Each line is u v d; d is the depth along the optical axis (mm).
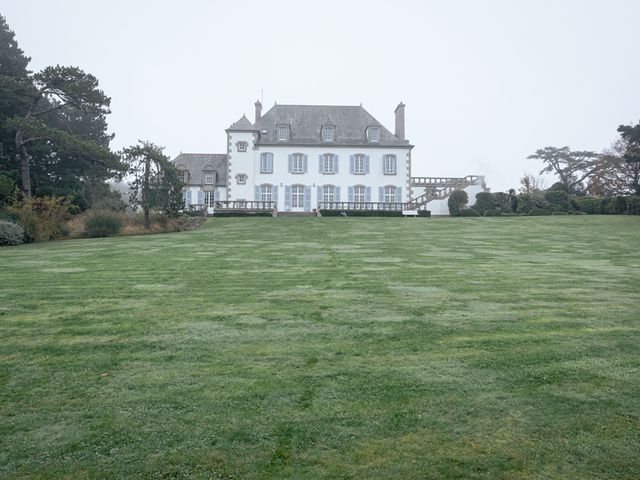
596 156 73625
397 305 8500
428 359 5812
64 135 32406
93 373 5504
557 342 6379
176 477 3609
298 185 49906
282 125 50438
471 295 9328
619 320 7430
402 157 50312
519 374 5328
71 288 10359
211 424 4324
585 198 41656
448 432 4156
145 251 17859
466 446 3947
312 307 8383
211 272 12500
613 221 29422
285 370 5512
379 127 51219
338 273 12164
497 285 10391
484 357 5859
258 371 5492
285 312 8047
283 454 3863
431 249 17750
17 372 5562
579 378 5199
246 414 4496
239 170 49750
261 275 11938
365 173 50156
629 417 4363
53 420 4434
